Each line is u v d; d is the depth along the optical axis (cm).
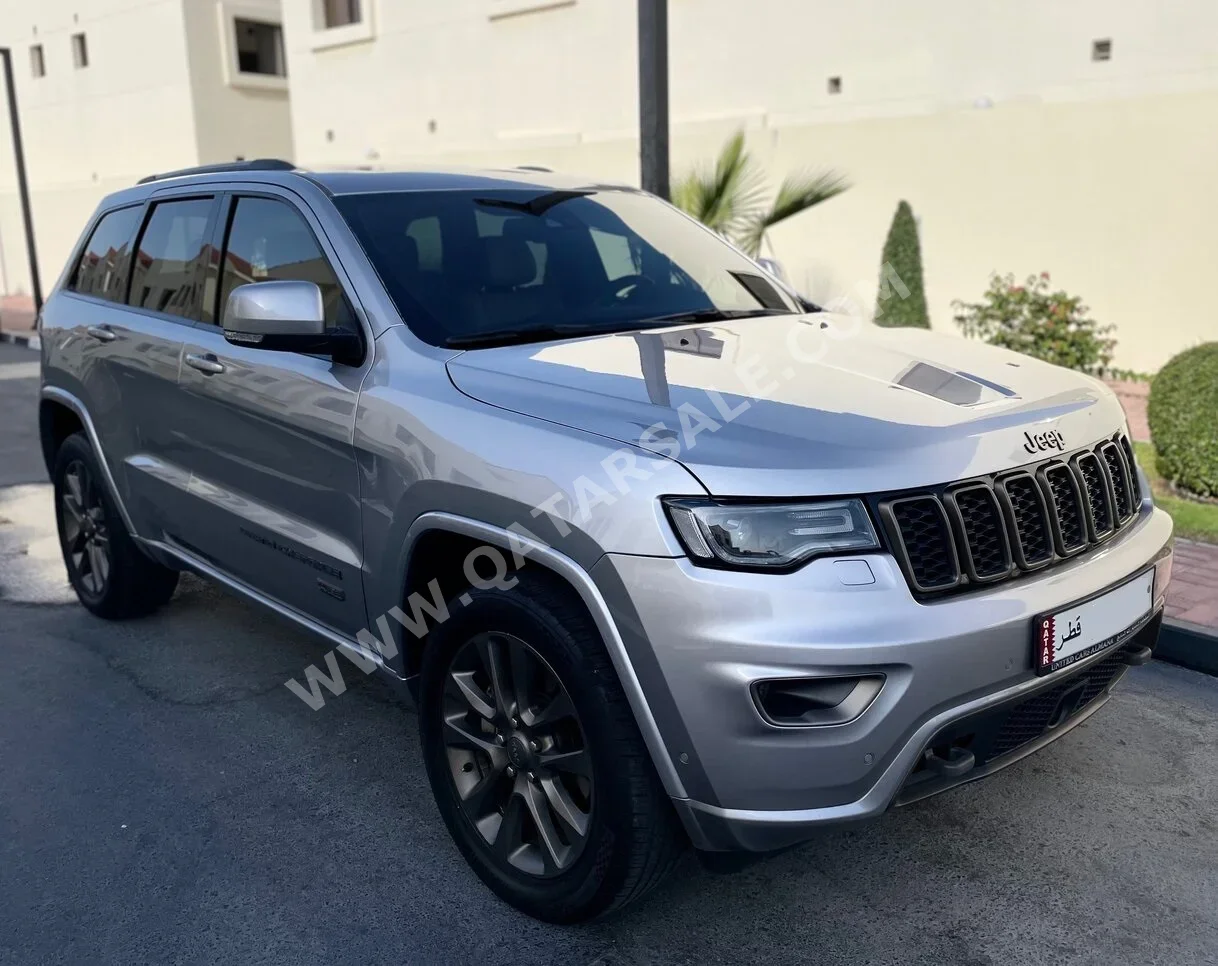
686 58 1149
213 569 388
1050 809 313
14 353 1600
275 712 387
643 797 233
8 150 2705
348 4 1595
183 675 419
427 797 329
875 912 269
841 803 219
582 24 1239
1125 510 280
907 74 987
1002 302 890
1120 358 915
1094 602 246
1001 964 249
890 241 1009
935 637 216
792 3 1050
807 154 1067
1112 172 888
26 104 2584
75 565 486
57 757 355
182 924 269
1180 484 604
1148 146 866
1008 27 923
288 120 2281
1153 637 285
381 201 341
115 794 332
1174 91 845
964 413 248
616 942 259
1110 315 913
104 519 452
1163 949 253
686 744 220
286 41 1686
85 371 439
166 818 318
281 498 331
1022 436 247
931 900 273
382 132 1545
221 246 373
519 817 267
